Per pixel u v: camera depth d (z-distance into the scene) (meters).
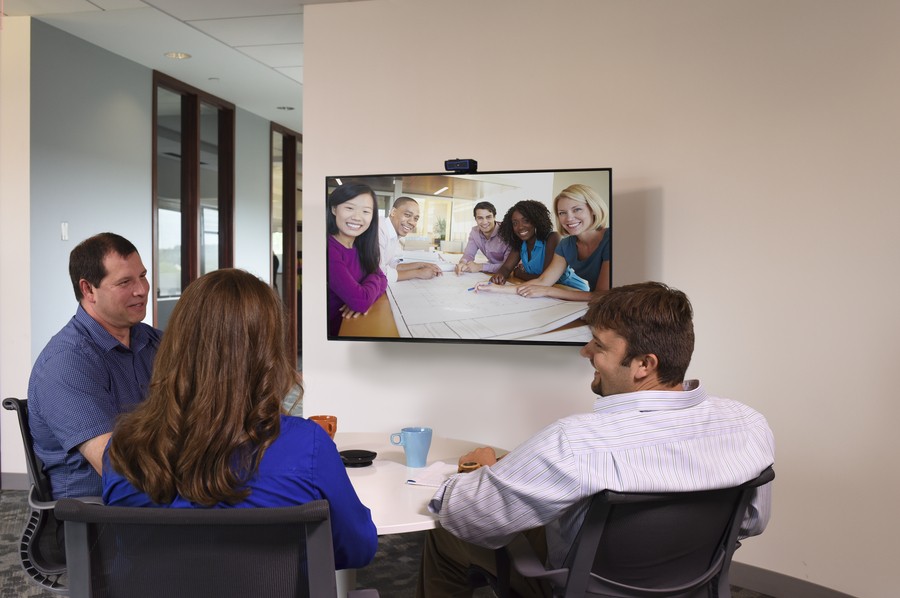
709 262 3.21
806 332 2.99
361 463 2.19
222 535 1.13
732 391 3.18
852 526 2.90
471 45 3.58
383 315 3.38
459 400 3.65
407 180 3.30
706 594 1.69
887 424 2.81
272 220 8.09
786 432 3.06
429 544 2.21
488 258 3.25
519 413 3.56
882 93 2.79
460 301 3.30
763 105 3.08
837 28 2.90
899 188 2.76
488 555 1.96
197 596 1.16
